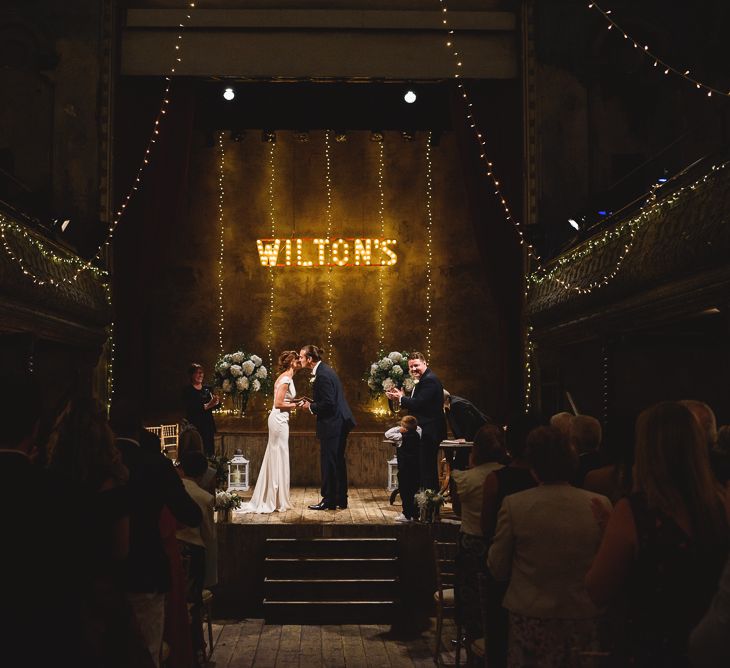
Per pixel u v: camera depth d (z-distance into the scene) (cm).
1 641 217
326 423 932
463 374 1275
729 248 555
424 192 1294
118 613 297
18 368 794
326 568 783
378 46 1110
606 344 850
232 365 1055
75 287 908
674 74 1027
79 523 233
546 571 303
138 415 388
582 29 1098
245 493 1100
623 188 974
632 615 222
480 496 469
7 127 1055
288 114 1230
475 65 1115
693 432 225
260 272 1284
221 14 1095
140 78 1105
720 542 218
